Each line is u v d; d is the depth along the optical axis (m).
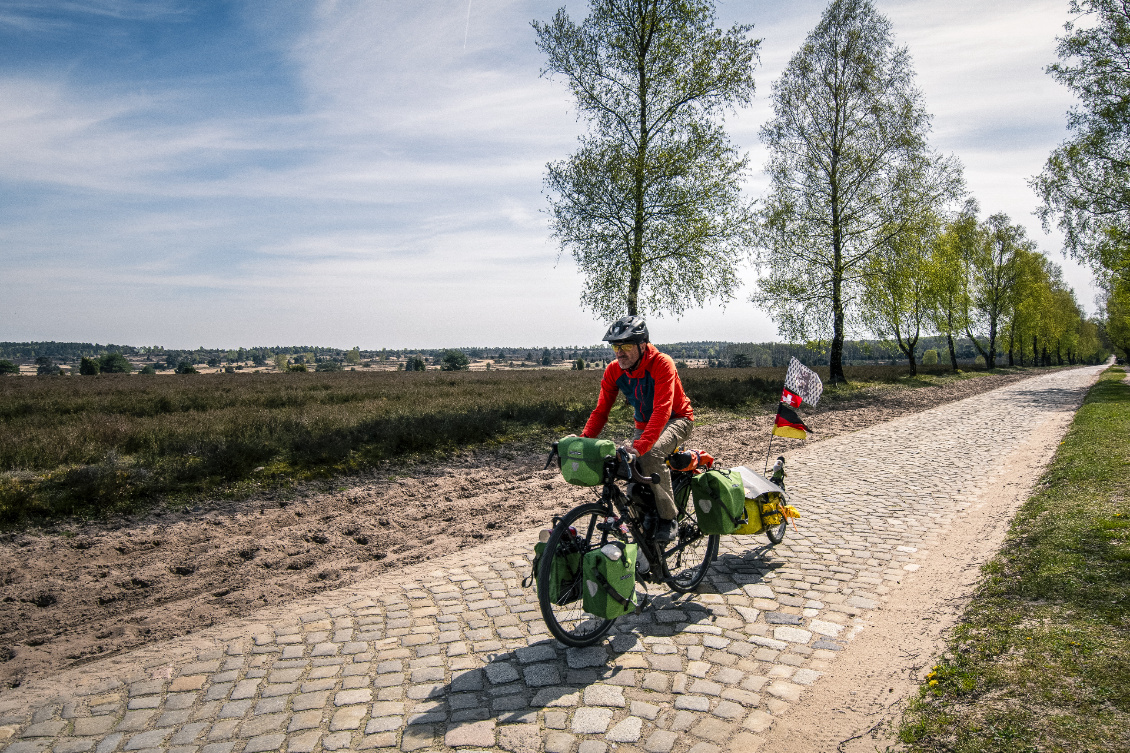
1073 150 24.41
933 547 5.38
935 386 30.42
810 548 5.43
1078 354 105.62
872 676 3.11
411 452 9.82
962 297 45.41
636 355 3.76
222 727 2.83
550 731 2.72
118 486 7.10
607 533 3.62
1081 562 4.17
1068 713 2.44
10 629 4.18
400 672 3.32
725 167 17.09
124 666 3.49
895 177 24.73
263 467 8.37
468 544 5.87
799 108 25.78
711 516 4.28
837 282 25.64
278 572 5.24
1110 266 24.55
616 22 17.11
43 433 9.65
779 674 3.19
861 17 24.94
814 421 15.87
